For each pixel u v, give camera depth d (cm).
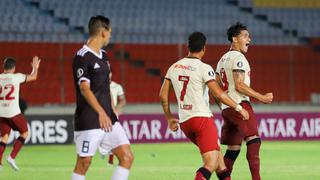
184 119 2483
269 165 4381
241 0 9338
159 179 3516
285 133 7081
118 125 2267
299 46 8619
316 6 9488
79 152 2220
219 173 2625
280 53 8556
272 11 9300
